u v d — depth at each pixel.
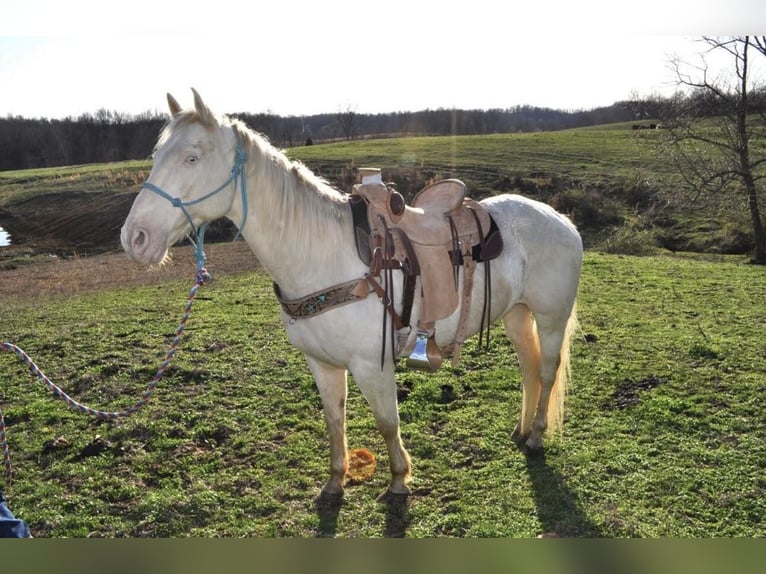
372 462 3.56
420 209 3.12
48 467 3.62
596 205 20.22
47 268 14.30
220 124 2.56
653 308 7.15
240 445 3.84
